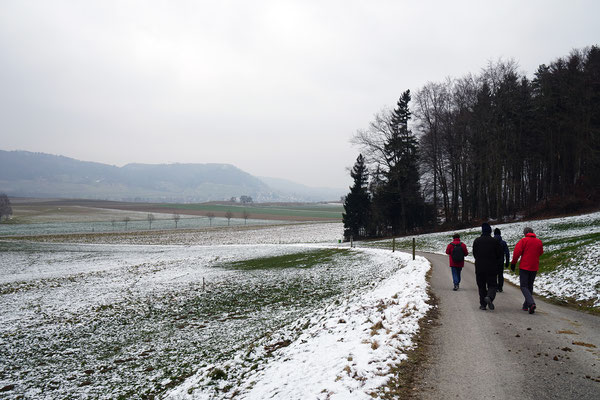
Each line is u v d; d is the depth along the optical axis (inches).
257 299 830.5
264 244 2556.6
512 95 1755.7
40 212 6318.9
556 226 1300.4
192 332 614.2
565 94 1808.6
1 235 3353.8
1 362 532.1
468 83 1857.8
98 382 434.0
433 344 276.4
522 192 2162.9
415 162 2145.7
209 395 269.4
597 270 529.7
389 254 1242.6
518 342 276.4
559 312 381.4
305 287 901.8
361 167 2551.7
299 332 416.5
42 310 853.8
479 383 206.4
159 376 425.4
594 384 200.7
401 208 2295.8
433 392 197.2
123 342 602.2
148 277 1294.3
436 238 1710.1
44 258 1966.0
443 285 557.3
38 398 402.3
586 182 1813.5
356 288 773.9
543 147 1927.9
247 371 303.0
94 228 4133.9
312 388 211.0
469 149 1877.5
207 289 998.4
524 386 201.0
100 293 1034.1
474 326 322.3
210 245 2728.8
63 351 573.6
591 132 1744.6
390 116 2124.8
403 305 401.7
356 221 2554.1
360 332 321.4
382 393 195.8
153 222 4992.6
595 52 1924.2
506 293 501.7
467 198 2064.5
